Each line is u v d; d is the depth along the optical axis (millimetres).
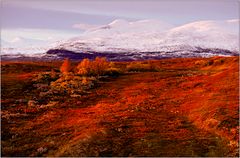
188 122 34969
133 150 26078
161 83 64062
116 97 53312
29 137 31375
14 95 53750
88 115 39281
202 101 41750
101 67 81250
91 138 27906
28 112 42719
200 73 79375
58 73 79250
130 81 70125
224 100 39469
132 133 30234
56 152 26547
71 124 34844
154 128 32094
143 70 94812
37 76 70375
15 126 35469
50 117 39500
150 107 43219
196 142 27656
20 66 88688
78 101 50469
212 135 29531
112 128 31516
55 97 53250
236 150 25469
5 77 68562
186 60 128875
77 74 78750
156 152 25641
